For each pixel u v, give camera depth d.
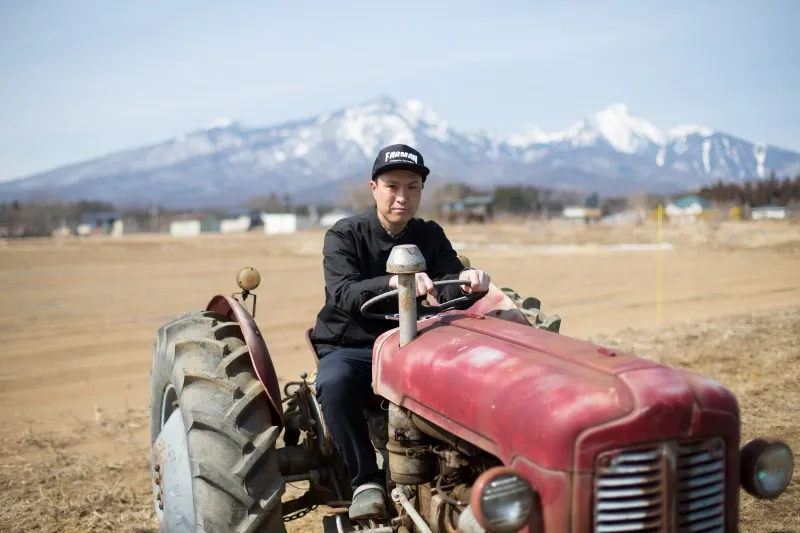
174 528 3.86
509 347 3.11
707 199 117.56
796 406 6.67
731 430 2.67
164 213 190.38
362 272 4.27
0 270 24.36
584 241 39.41
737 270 20.77
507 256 28.48
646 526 2.55
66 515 5.33
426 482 3.44
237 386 3.89
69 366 10.12
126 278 21.64
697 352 8.83
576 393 2.63
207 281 20.62
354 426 3.83
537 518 2.60
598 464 2.52
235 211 176.12
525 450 2.65
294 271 23.62
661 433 2.54
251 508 3.65
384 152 4.17
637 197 135.38
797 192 106.06
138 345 11.53
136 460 6.47
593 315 13.19
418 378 3.27
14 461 6.43
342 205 192.50
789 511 4.76
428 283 3.57
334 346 4.15
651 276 19.81
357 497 3.72
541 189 161.75
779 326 10.17
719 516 2.69
